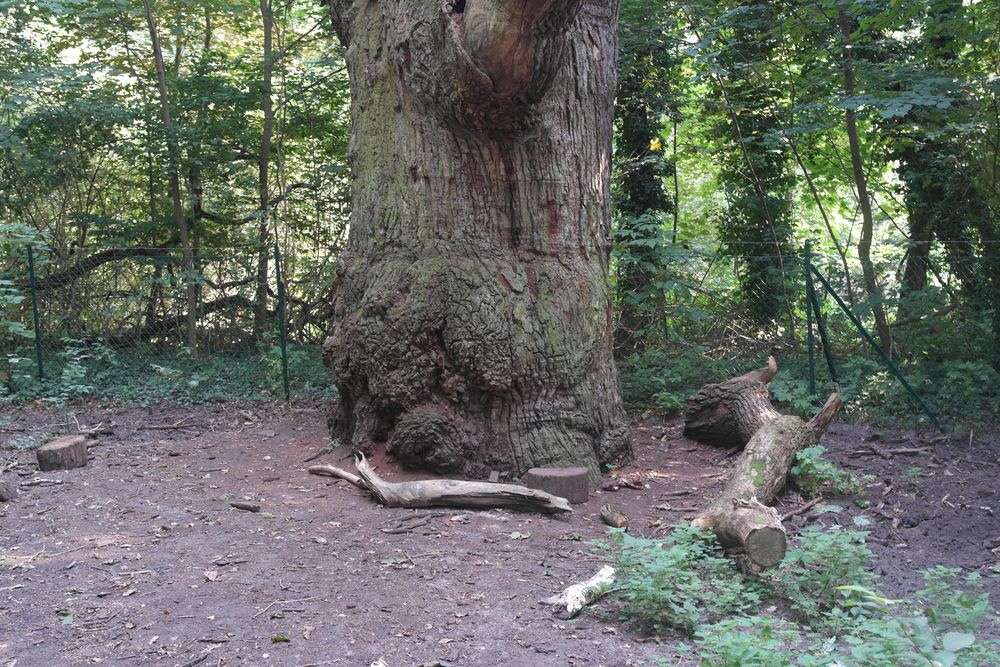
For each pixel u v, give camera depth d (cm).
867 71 917
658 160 1246
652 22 1209
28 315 1198
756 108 1276
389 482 611
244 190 1479
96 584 455
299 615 409
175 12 1393
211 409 1007
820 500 613
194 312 1257
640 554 411
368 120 691
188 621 404
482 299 634
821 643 357
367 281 676
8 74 1209
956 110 1003
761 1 1156
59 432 886
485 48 549
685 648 350
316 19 1520
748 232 1323
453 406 643
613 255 1053
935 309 940
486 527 541
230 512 589
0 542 534
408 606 418
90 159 1404
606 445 686
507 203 656
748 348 1062
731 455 762
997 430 805
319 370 1138
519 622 400
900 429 828
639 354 1055
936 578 386
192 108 1356
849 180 1309
